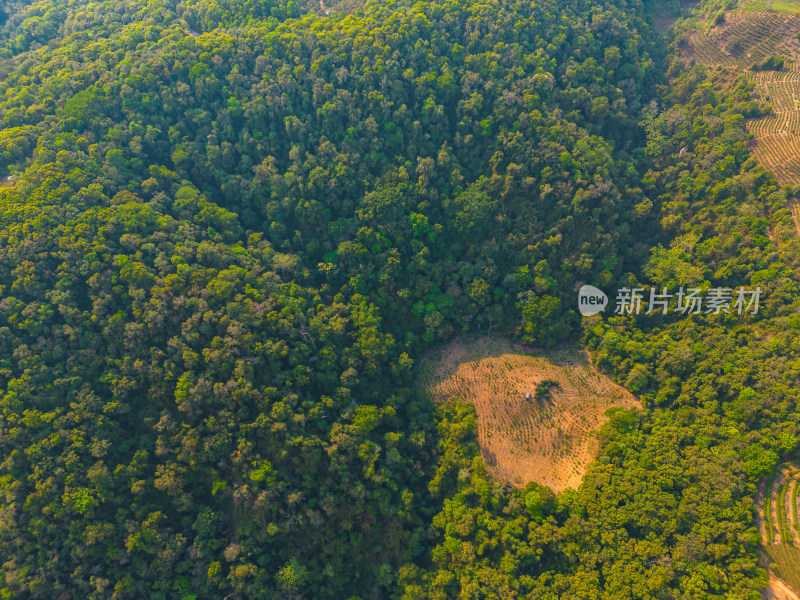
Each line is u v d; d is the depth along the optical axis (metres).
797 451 64.12
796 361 68.38
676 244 85.81
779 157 86.94
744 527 59.12
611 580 58.31
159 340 66.81
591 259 84.06
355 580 67.50
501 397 81.88
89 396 62.44
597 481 66.56
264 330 70.62
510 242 86.56
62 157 73.94
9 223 66.12
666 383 75.69
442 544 67.25
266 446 65.62
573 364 84.69
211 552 63.38
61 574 55.50
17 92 84.38
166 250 72.50
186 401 64.12
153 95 85.94
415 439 74.88
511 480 73.25
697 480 64.00
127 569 58.75
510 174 86.00
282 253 87.12
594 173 84.62
